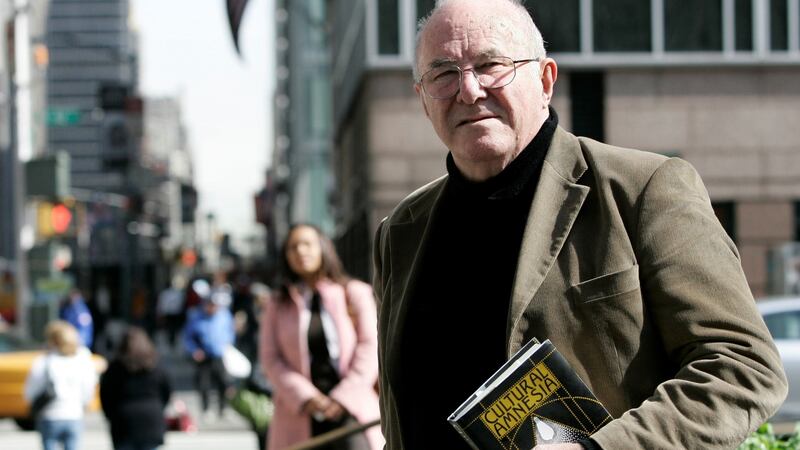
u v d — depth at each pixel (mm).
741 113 23047
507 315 2734
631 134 22922
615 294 2611
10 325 28141
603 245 2660
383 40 22812
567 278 2670
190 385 23844
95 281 50781
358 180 27156
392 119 22750
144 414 10219
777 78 23078
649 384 2602
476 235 2869
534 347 2551
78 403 11414
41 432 11352
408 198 3176
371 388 6664
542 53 2896
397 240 3098
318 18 48031
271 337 6785
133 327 10531
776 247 22781
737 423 2410
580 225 2723
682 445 2402
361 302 6789
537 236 2725
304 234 6738
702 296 2533
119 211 55562
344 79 32375
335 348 6711
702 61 22922
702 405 2426
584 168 2783
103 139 45156
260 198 95562
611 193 2711
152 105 114312
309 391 6551
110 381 10188
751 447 4027
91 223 62188
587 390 2525
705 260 2568
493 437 2527
